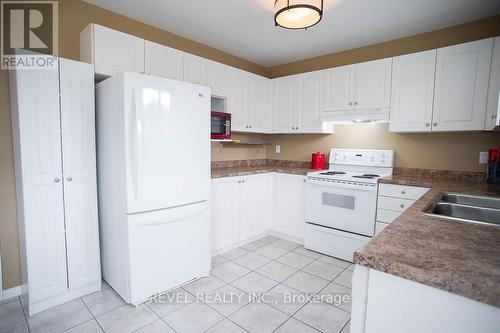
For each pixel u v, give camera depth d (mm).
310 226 2947
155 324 1729
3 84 1896
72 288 1979
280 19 1897
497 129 1823
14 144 1904
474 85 2227
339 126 3342
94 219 2062
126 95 1765
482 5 2186
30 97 1727
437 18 2426
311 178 2930
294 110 3420
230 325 1730
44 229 1828
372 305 740
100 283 2117
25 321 1742
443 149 2635
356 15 2389
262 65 3990
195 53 3096
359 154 3102
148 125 1853
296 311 1883
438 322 646
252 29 2754
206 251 2324
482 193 1841
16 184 1958
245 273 2424
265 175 3293
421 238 858
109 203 2031
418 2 2158
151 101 1862
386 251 745
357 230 2625
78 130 1946
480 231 933
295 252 2912
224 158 3514
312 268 2533
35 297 1809
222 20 2564
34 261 1795
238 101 3223
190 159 2123
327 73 3092
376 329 739
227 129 2871
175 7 2328
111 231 2037
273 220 3396
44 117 1790
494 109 2148
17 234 2020
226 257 2764
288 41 3043
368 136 3113
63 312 1838
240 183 2975
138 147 1812
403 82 2578
